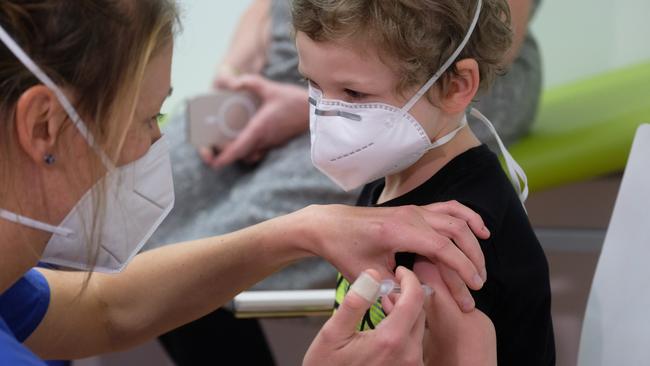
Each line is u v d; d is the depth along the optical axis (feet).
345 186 4.16
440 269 3.68
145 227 3.84
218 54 11.45
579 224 8.93
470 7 3.84
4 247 3.50
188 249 4.51
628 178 4.50
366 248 3.82
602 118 8.27
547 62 10.42
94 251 3.69
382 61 3.78
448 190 4.02
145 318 4.53
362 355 3.36
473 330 3.62
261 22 8.66
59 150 3.39
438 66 3.86
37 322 4.36
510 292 3.92
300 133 7.79
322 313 4.88
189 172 7.88
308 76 3.97
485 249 3.84
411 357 3.40
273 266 4.29
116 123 3.41
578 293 8.86
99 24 3.25
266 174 7.52
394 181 4.29
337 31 3.73
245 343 7.13
